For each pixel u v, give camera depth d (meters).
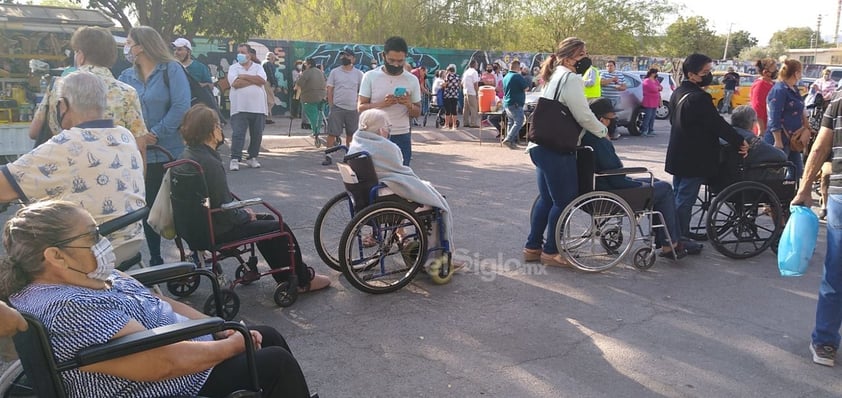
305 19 27.02
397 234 4.83
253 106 9.67
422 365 3.66
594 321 4.29
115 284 2.38
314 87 12.25
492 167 10.52
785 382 3.51
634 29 35.16
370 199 4.70
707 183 5.81
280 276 4.52
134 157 3.35
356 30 27.11
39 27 9.19
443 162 11.05
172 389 2.29
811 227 4.09
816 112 8.90
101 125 3.19
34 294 2.07
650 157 12.00
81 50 3.81
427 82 23.75
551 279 5.09
